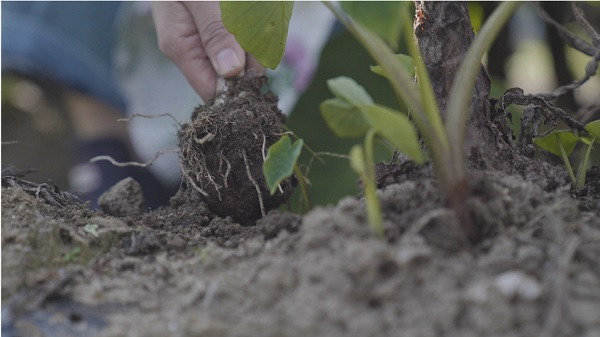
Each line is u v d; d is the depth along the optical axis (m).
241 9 0.74
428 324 0.52
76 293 0.65
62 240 0.73
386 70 0.61
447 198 0.61
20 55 1.73
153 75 1.67
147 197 1.68
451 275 0.56
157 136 1.67
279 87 1.48
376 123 0.56
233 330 0.54
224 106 0.88
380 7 0.52
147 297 0.63
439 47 0.77
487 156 0.76
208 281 0.64
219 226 0.82
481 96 0.77
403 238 0.59
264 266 0.63
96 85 1.77
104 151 1.78
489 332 0.51
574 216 0.67
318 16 1.49
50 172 2.37
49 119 2.42
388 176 0.77
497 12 0.65
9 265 0.67
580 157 1.04
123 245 0.75
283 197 0.88
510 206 0.65
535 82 2.05
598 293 0.54
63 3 1.75
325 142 1.33
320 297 0.55
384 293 0.55
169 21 1.09
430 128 0.60
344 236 0.60
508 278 0.54
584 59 1.61
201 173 0.85
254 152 0.85
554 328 0.51
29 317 0.61
